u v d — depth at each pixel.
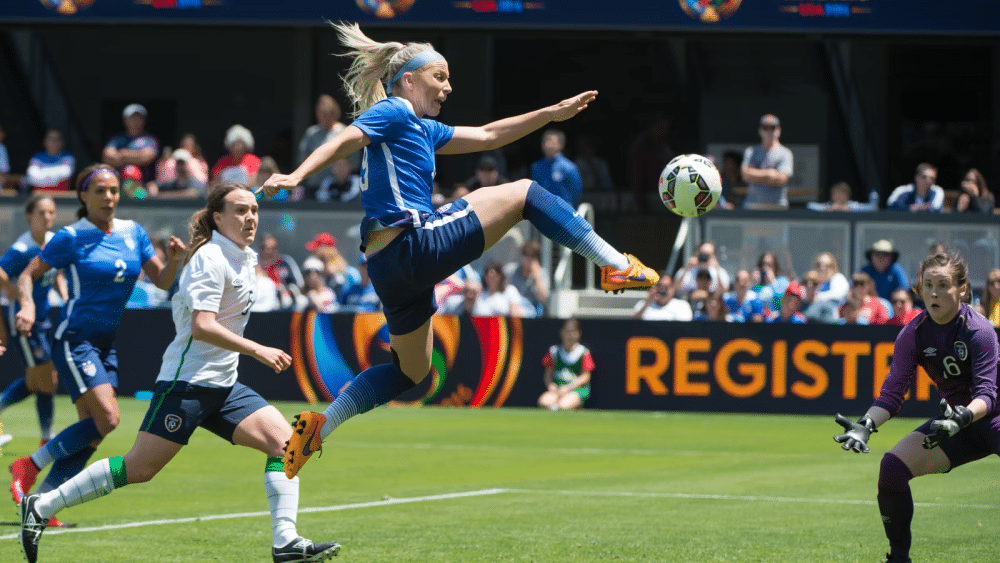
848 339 50.19
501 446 40.41
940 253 18.41
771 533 23.77
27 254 29.75
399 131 17.50
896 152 79.88
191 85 88.81
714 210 56.47
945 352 18.47
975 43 63.66
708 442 41.72
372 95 18.75
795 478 32.59
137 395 54.25
